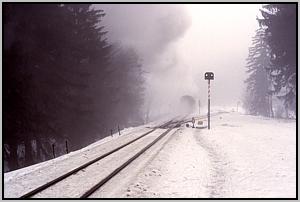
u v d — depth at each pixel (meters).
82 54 37.59
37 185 12.71
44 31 29.02
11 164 25.78
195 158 16.81
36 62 28.38
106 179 12.90
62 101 31.77
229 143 20.36
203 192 11.22
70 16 36.94
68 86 33.34
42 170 15.54
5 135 24.44
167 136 26.66
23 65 24.89
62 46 32.38
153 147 20.91
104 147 22.23
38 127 27.28
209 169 14.40
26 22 26.56
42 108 27.97
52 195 11.28
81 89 35.59
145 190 11.60
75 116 34.59
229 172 13.56
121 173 14.16
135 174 13.84
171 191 11.44
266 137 21.61
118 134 31.30
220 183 12.21
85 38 40.41
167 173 13.97
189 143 22.08
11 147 25.72
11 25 24.61
